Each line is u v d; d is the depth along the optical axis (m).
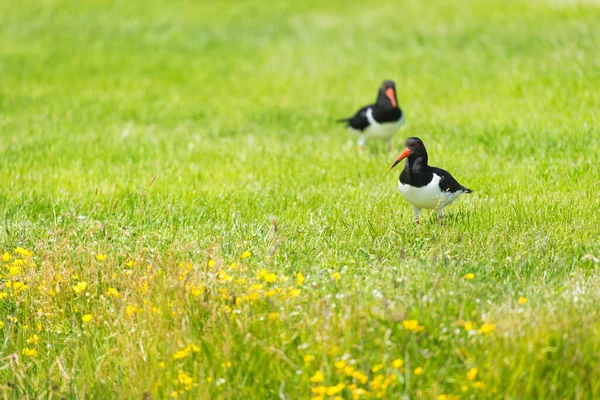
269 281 9.14
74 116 21.02
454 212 12.17
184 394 8.08
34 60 27.73
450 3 33.50
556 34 24.86
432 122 18.84
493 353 7.81
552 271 9.96
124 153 17.05
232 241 11.26
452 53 25.53
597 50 22.31
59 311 9.86
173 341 8.62
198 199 13.60
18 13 34.59
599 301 8.75
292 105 22.34
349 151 17.19
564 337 7.88
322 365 7.85
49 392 8.57
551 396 7.58
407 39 28.19
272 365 8.11
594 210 12.02
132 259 10.62
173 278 9.41
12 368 8.86
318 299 8.93
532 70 21.75
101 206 13.20
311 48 28.95
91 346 9.17
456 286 9.16
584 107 18.09
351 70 25.75
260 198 13.53
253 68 27.12
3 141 18.22
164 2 37.66
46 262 10.23
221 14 35.09
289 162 16.08
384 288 9.14
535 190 13.23
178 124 20.48
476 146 16.53
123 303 9.42
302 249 10.95
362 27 31.06
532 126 17.17
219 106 22.45
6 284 10.21
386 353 7.90
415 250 10.71
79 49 29.48
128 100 22.88
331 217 12.30
